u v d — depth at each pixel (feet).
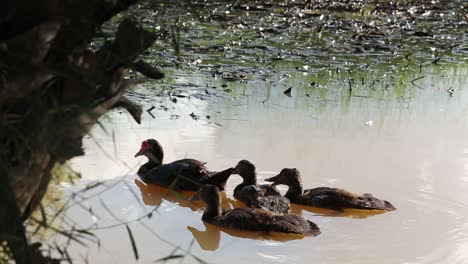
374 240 28.73
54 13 16.11
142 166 35.04
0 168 15.25
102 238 27.32
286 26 65.77
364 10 74.28
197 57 53.47
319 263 26.73
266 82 48.78
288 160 36.50
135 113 18.88
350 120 42.37
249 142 38.55
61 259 17.10
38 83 15.85
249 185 33.37
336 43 61.00
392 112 44.27
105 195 31.42
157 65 50.60
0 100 15.48
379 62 55.88
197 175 34.04
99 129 38.68
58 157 16.66
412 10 76.02
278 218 29.81
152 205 31.91
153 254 26.66
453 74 53.67
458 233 29.30
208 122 40.96
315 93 47.24
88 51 17.54
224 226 29.94
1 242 15.96
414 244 28.37
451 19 73.51
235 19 66.69
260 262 26.78
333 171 35.47
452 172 35.45
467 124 42.45
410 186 33.83
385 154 37.55
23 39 15.47
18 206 15.88
